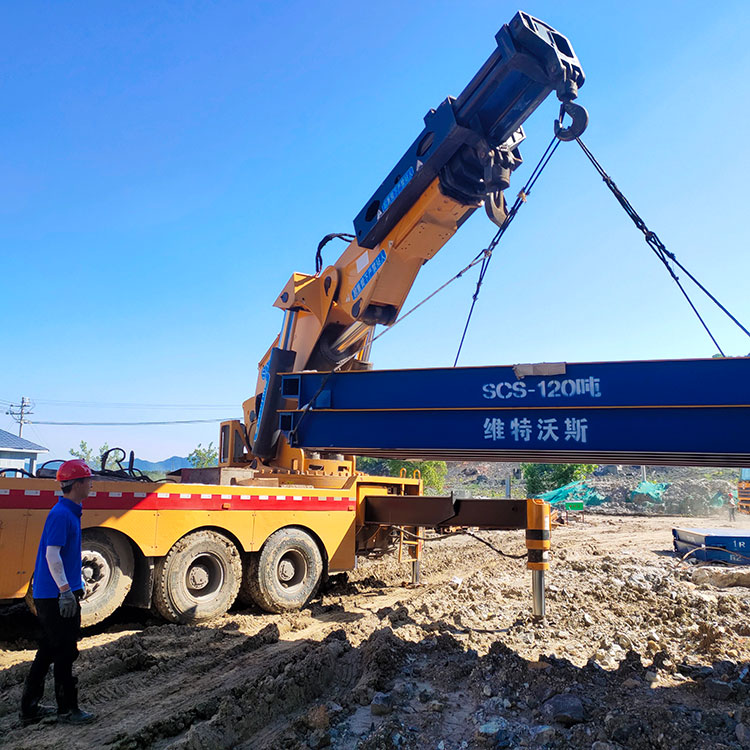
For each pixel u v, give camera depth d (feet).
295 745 12.90
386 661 17.47
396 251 26.66
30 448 95.55
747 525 80.28
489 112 22.79
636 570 36.50
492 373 19.33
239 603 28.37
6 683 16.35
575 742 12.76
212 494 24.93
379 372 20.93
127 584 22.54
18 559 20.22
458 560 42.01
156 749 13.03
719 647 19.56
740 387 16.35
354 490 30.17
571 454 19.43
